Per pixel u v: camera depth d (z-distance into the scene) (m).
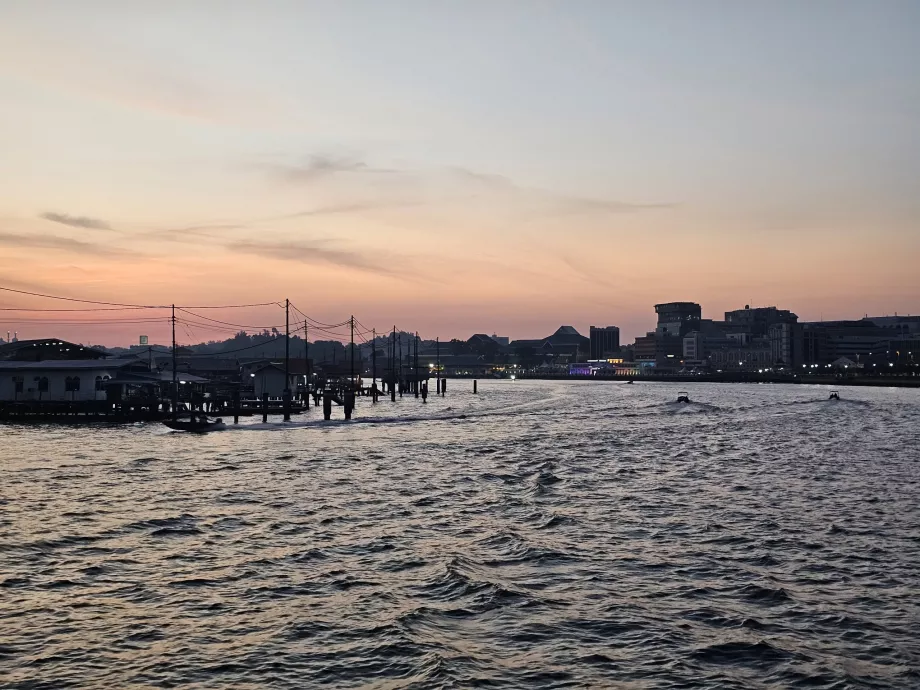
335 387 179.38
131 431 82.06
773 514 39.41
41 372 95.75
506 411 124.25
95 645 21.52
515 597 25.56
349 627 22.86
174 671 19.91
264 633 22.42
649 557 30.72
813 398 168.25
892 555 31.03
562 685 19.23
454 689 18.83
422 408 130.75
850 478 51.91
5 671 19.80
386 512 39.50
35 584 26.75
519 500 43.12
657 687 19.17
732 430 89.62
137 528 35.28
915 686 19.19
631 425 96.56
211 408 104.06
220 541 33.00
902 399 166.62
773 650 21.31
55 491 44.84
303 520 37.31
